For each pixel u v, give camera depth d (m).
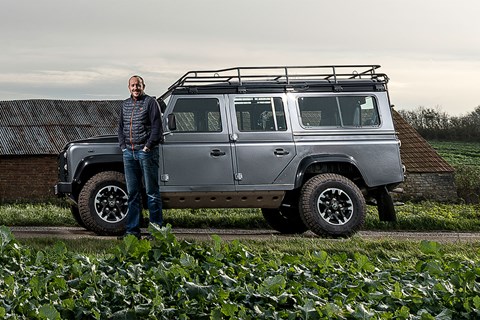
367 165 12.58
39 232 13.16
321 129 12.52
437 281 6.10
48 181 32.41
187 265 5.76
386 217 12.75
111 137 12.45
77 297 5.39
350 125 12.64
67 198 12.77
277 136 12.36
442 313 5.34
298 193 12.66
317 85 12.62
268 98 12.45
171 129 11.93
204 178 12.12
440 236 13.73
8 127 33.91
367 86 12.80
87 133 34.53
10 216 15.98
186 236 11.75
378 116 12.76
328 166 12.72
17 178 32.09
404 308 5.25
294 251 9.52
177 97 12.19
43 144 32.91
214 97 12.29
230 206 12.34
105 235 12.18
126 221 12.14
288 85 12.55
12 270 6.13
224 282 5.73
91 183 12.09
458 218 18.08
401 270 6.95
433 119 53.94
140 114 10.93
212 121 12.26
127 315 4.91
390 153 12.68
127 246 6.17
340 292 5.87
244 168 12.23
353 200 12.32
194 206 12.24
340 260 6.98
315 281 6.02
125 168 11.10
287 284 5.88
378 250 9.66
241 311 5.05
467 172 31.73
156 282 5.51
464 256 8.93
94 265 5.73
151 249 6.29
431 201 26.80
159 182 12.00
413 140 30.00
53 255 6.88
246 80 12.52
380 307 5.51
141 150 10.95
